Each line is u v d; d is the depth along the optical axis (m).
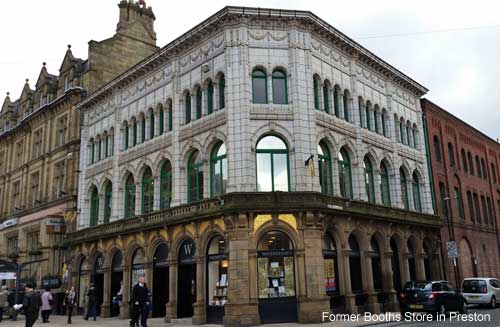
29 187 40.84
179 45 25.88
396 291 26.62
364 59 28.27
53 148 38.25
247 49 23.05
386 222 26.69
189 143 24.86
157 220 25.34
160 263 25.48
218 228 21.97
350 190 25.47
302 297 20.53
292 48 23.36
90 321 25.84
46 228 34.31
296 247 21.17
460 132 39.78
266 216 21.27
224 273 22.02
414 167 31.75
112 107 31.58
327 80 25.02
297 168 21.92
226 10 23.02
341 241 23.27
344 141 25.33
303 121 22.61
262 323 20.31
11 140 46.12
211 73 24.14
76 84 36.84
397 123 30.81
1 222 43.62
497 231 42.34
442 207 34.28
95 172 32.34
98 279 30.64
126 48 38.91
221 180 23.03
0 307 25.61
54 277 33.91
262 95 22.97
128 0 40.00
